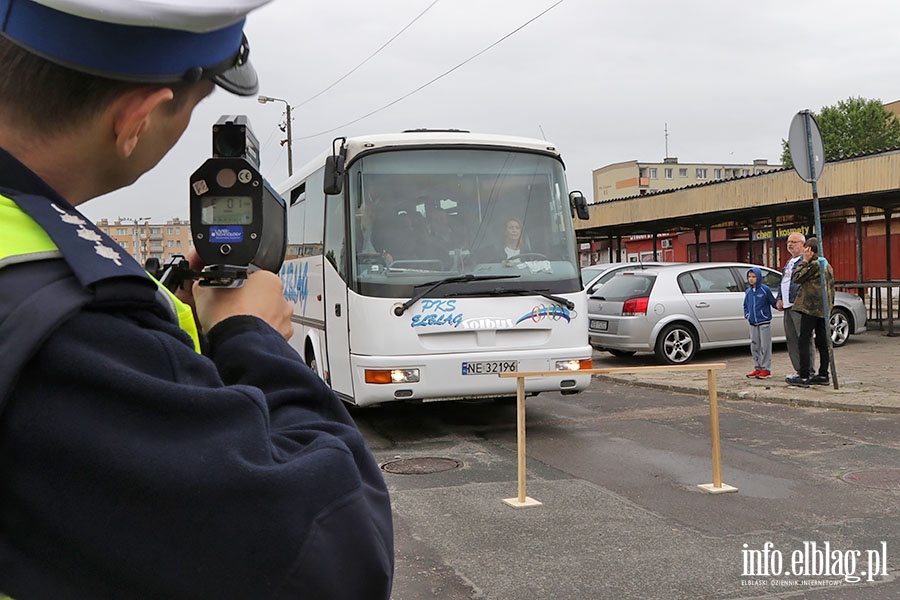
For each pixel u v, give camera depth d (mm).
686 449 7684
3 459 775
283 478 841
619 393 11461
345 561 882
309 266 10336
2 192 805
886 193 17969
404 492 6238
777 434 8234
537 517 5547
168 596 796
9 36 781
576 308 8422
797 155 10516
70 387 775
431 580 4410
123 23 766
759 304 11844
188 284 1159
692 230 27391
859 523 5309
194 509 789
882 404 9203
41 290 768
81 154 861
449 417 9648
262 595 821
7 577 785
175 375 832
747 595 4152
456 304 8055
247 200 1069
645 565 4594
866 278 27469
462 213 8398
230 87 909
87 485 774
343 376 8500
